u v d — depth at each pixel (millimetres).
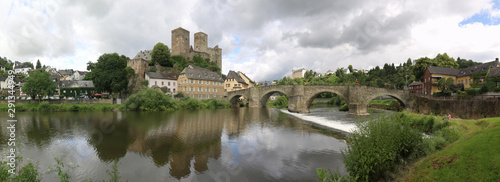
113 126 26641
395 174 9789
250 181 11102
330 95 116312
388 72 109312
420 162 10227
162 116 37219
